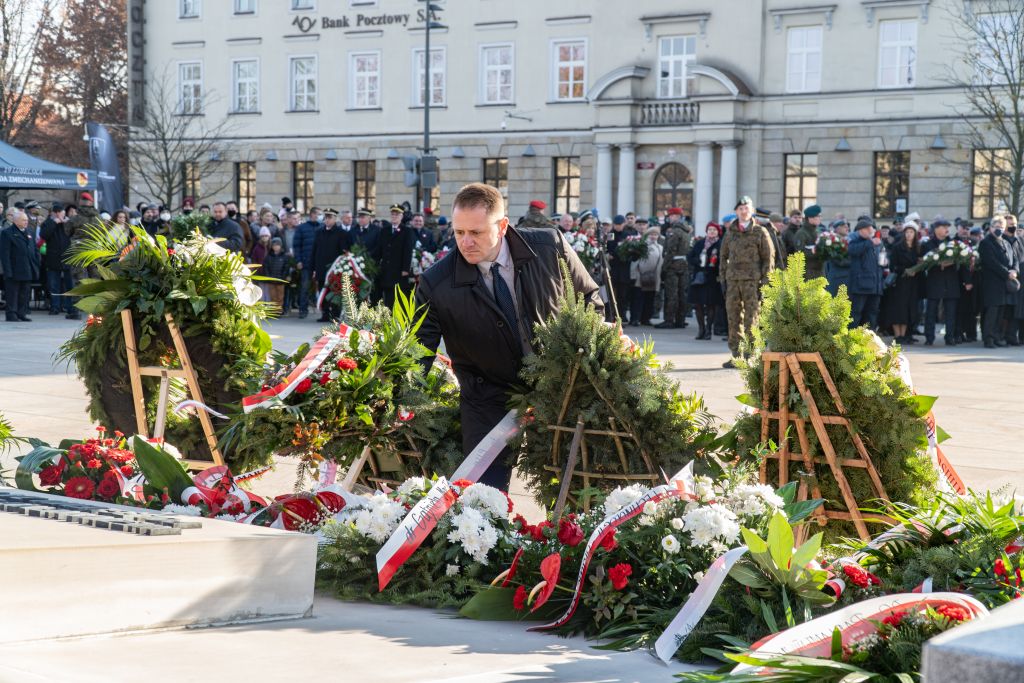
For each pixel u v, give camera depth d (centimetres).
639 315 2233
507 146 3881
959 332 1983
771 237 1544
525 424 487
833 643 296
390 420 501
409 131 4031
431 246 2309
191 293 550
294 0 4188
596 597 371
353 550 407
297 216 2611
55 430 855
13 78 5191
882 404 451
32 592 312
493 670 312
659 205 3647
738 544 381
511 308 488
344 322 515
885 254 1972
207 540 343
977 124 3247
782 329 461
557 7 3778
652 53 3644
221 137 4294
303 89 4216
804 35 3484
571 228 2070
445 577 401
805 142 3481
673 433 465
